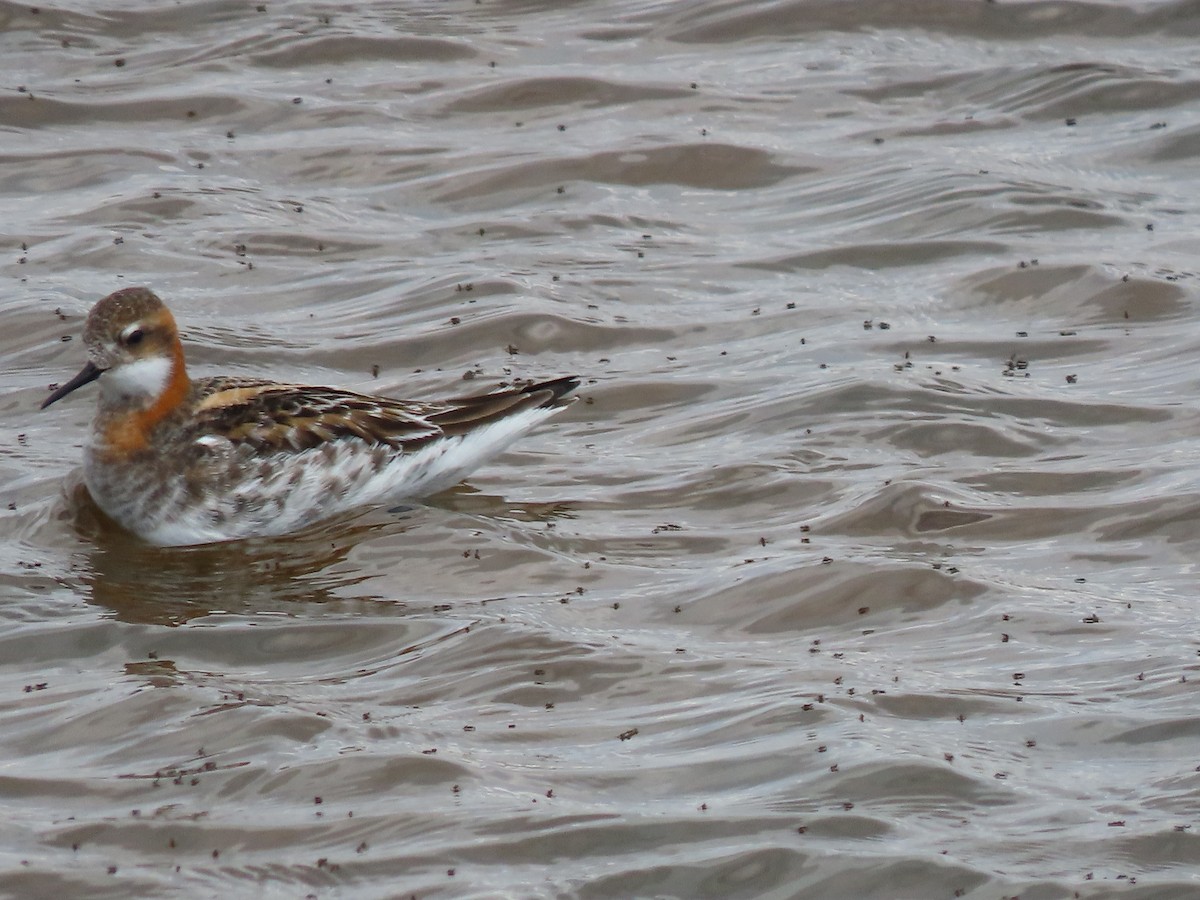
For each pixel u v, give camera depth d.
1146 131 19.62
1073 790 9.68
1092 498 13.16
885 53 21.25
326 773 9.93
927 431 14.23
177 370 13.23
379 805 9.64
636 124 19.80
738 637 11.52
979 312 16.44
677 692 10.83
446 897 8.88
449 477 13.66
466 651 11.32
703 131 19.61
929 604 11.80
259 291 16.73
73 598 12.14
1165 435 14.10
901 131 19.77
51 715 10.62
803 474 13.66
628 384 15.19
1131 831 9.29
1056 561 12.37
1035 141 19.55
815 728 10.28
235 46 21.05
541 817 9.49
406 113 19.91
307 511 13.19
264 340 15.85
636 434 14.54
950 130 19.77
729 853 9.18
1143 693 10.59
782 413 14.62
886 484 13.30
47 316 16.03
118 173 18.64
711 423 14.57
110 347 12.94
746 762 9.97
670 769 9.95
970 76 20.72
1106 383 14.98
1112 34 21.47
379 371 15.51
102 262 17.05
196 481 13.03
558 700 10.77
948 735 10.22
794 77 20.77
